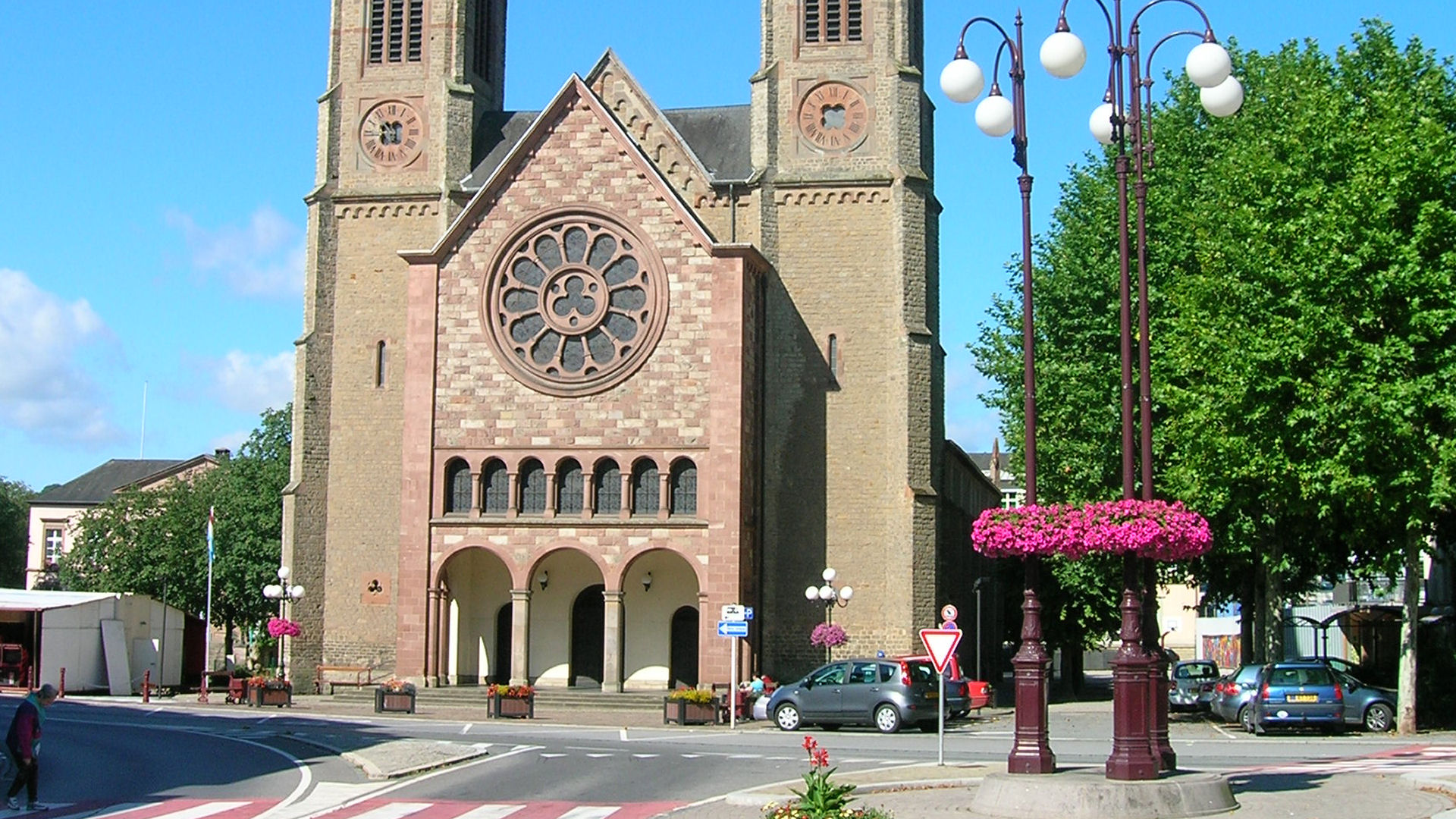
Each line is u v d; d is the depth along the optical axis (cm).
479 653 6288
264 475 9875
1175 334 4891
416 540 5997
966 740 4359
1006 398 5966
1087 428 5572
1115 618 7569
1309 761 3344
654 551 6006
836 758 3638
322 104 6738
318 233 6631
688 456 5888
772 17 6500
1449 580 7094
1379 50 4991
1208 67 2548
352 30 6781
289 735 4378
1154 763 2450
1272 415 4384
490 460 6031
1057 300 5725
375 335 6581
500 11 7156
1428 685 4959
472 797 2897
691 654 6125
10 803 2827
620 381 5969
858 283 6325
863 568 6194
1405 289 4197
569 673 6181
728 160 6669
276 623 6250
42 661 6562
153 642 7112
